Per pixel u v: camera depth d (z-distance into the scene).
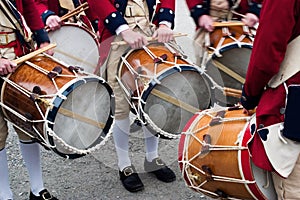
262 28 2.88
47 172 5.09
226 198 3.51
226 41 4.36
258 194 3.26
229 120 3.39
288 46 2.95
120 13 4.30
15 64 3.81
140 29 4.36
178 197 4.64
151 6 4.42
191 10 4.53
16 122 3.94
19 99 3.74
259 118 3.07
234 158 3.27
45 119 3.56
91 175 5.02
